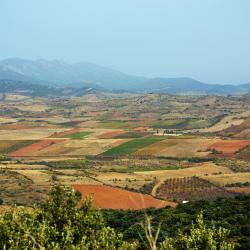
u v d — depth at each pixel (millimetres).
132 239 86312
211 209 114188
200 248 48312
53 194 50906
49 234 45375
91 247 45781
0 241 44875
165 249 48125
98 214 50188
